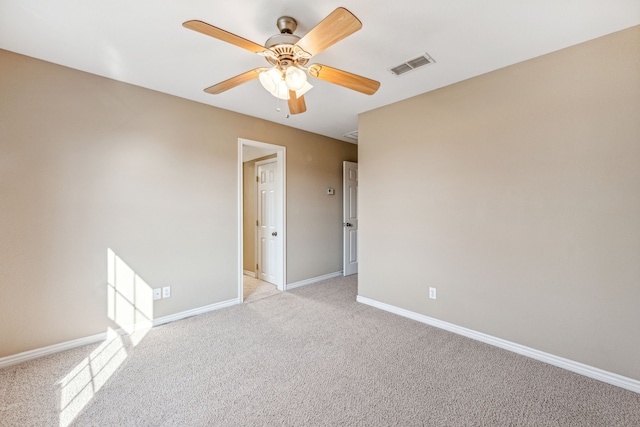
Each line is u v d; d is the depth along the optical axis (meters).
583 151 2.02
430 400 1.78
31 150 2.19
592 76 1.98
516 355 2.30
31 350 2.20
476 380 1.98
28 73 2.18
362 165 3.52
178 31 1.89
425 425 1.58
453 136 2.70
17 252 2.14
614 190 1.91
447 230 2.75
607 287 1.94
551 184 2.16
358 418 1.63
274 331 2.75
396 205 3.18
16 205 2.14
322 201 4.55
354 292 3.98
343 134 4.48
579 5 1.65
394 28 1.87
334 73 1.83
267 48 1.66
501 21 1.80
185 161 3.02
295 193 4.15
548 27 1.86
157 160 2.83
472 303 2.60
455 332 2.71
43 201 2.24
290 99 2.04
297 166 4.17
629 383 1.87
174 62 2.28
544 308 2.20
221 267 3.33
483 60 2.28
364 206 3.51
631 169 1.85
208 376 2.02
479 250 2.54
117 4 1.63
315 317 3.09
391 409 1.70
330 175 4.67
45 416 1.62
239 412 1.67
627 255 1.87
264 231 4.62
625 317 1.88
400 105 3.12
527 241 2.27
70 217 2.36
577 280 2.05
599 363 1.98
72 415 1.64
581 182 2.03
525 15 1.74
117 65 2.33
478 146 2.54
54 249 2.29
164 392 1.84
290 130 4.07
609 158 1.93
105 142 2.53
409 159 3.05
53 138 2.28
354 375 2.04
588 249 2.01
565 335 2.11
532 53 2.17
